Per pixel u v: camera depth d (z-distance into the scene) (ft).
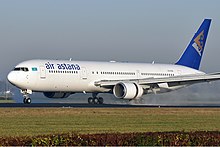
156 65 502.38
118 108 377.50
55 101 527.40
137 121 284.20
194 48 526.16
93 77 456.04
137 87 441.27
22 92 436.35
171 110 370.53
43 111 334.85
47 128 241.35
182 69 514.27
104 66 466.29
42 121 276.21
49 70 431.84
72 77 442.91
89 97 490.90
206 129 246.06
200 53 529.04
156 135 179.11
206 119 306.14
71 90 450.30
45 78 429.79
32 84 426.92
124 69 476.95
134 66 485.97
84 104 460.55
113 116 312.71
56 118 294.25
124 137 174.29
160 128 247.70
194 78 458.50
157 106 447.01
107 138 172.65
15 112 325.62
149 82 455.22
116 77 469.57
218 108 409.90
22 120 280.31
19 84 424.46
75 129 237.45
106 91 467.11
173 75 504.43
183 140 174.50
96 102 485.56
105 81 458.09
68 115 313.73
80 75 447.83
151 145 171.01
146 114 332.60
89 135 178.09
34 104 437.17
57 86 438.81
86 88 456.45
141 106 437.17
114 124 265.13
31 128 240.53
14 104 437.17
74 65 447.83
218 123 281.13
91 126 253.24
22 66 426.10
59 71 436.35
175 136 177.47
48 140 167.84
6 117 296.10
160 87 488.44
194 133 187.93
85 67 453.58
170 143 172.76
